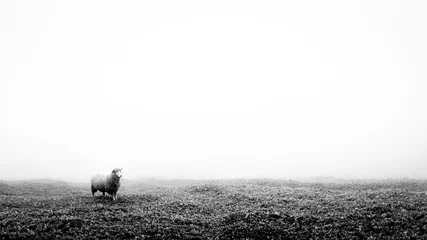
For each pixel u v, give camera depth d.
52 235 13.56
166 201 21.78
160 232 14.38
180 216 17.19
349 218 15.76
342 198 21.33
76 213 17.20
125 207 19.23
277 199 21.72
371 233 14.01
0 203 20.23
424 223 14.66
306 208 18.45
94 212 17.53
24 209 18.42
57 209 18.61
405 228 14.28
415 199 19.33
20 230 13.86
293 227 14.91
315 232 14.35
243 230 14.52
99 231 14.20
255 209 18.61
